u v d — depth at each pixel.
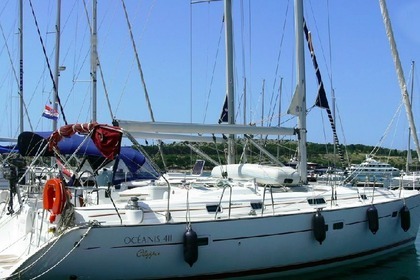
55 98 16.91
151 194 9.19
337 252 9.70
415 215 11.87
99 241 7.37
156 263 7.77
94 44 15.48
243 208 8.91
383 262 10.91
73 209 7.52
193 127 9.92
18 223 8.53
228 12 12.12
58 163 9.89
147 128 9.53
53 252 7.16
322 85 12.16
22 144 9.81
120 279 7.63
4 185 14.23
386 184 13.12
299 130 11.10
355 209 9.98
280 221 8.79
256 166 10.66
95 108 15.36
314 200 9.90
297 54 11.27
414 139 11.74
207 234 8.08
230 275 8.46
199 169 12.78
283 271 9.03
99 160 10.06
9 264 7.55
